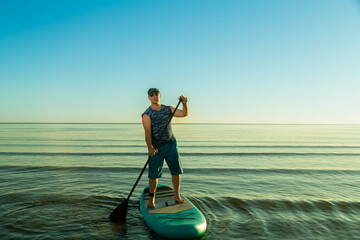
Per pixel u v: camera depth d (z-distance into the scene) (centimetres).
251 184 657
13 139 2619
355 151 1593
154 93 330
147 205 366
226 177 755
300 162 1098
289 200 497
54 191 546
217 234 334
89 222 370
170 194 419
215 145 2033
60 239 312
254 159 1198
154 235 328
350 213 425
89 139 2723
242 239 322
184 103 329
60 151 1477
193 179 721
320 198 515
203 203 474
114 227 353
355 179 732
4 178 692
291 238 328
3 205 441
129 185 622
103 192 543
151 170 353
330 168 934
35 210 417
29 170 829
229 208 446
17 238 312
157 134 338
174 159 353
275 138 3189
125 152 1464
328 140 2848
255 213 420
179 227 301
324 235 338
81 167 905
